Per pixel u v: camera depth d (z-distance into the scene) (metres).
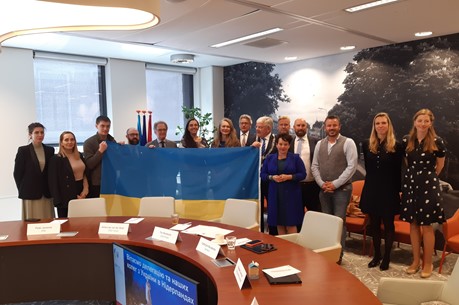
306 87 6.39
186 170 4.00
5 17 2.33
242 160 3.86
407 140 3.41
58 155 3.84
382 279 2.01
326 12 3.72
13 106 5.55
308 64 6.33
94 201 3.50
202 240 2.34
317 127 6.29
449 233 3.54
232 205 3.38
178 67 7.61
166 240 2.53
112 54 6.27
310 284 1.79
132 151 4.15
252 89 7.29
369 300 1.62
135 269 2.19
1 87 5.44
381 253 4.18
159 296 2.01
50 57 5.94
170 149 4.05
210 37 4.75
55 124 6.24
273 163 3.63
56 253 2.71
